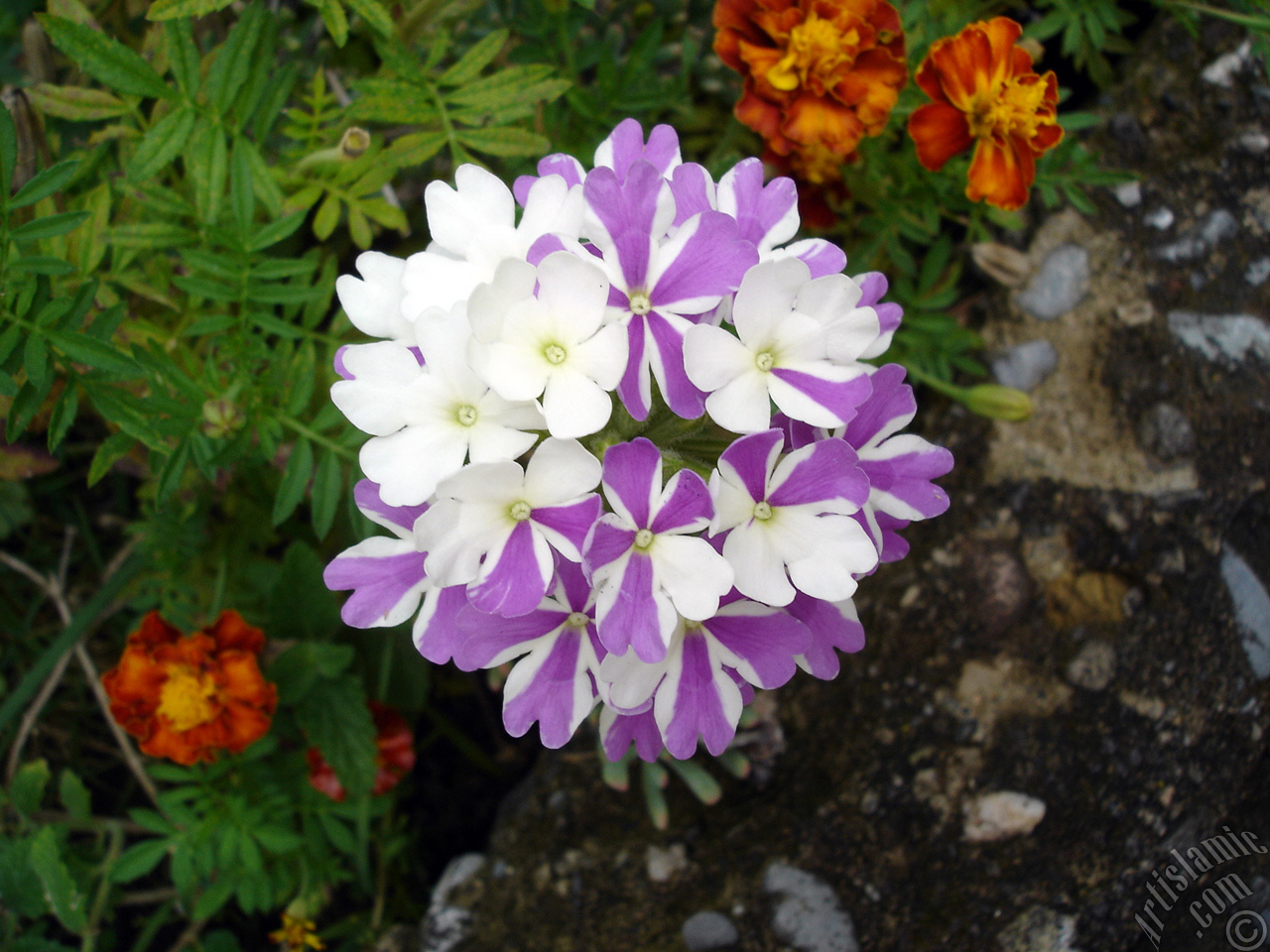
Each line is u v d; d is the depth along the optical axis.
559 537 0.15
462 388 0.16
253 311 0.22
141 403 0.20
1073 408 0.26
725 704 0.17
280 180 0.23
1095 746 0.24
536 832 0.26
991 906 0.23
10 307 0.19
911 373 0.26
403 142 0.22
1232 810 0.23
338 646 0.25
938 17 0.26
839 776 0.25
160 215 0.23
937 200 0.26
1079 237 0.27
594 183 0.16
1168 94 0.27
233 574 0.27
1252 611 0.24
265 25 0.21
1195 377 0.25
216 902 0.24
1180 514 0.25
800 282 0.15
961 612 0.25
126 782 0.30
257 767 0.25
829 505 0.15
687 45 0.26
